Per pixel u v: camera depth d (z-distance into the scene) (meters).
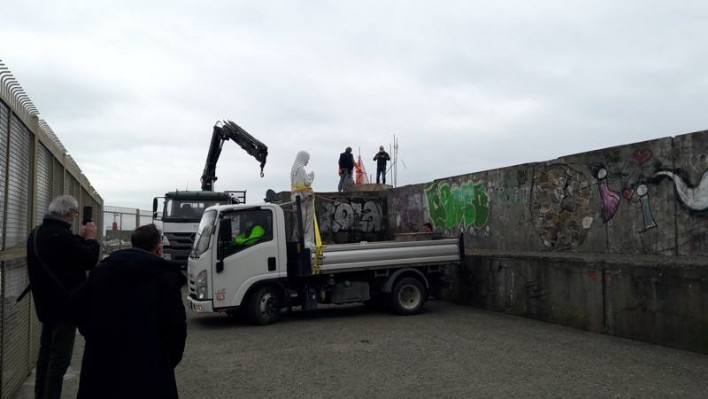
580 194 10.88
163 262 3.75
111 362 3.47
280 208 10.77
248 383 6.56
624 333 9.05
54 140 8.05
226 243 10.30
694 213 8.58
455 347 8.40
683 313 8.12
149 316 3.57
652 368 7.10
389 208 19.36
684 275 8.11
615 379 6.58
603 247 10.30
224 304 10.20
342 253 10.96
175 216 18.17
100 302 3.57
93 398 3.43
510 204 12.92
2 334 5.27
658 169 9.22
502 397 5.90
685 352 7.99
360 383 6.48
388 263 11.45
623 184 9.89
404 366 7.24
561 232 11.37
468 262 13.22
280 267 10.61
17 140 5.84
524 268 11.33
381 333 9.59
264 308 10.56
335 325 10.48
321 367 7.26
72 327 4.99
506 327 10.16
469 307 13.00
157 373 3.50
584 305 9.82
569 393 6.03
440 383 6.44
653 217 9.30
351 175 21.59
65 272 4.84
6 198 5.37
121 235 26.86
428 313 12.02
